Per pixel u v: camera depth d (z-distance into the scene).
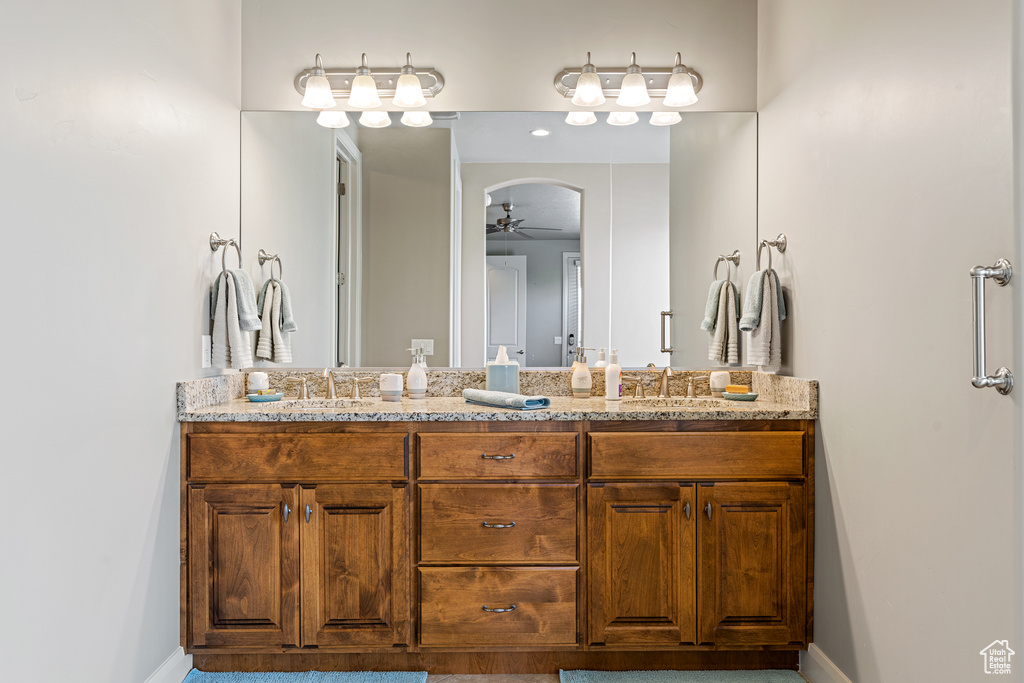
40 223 1.38
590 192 2.64
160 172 1.90
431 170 2.62
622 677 2.06
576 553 2.03
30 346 1.35
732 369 2.62
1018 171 1.19
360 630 2.02
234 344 2.23
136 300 1.77
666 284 2.64
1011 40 1.21
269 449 2.01
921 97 1.49
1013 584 1.19
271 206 2.56
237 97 2.52
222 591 2.01
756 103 2.60
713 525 2.04
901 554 1.57
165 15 1.92
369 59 2.58
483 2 2.60
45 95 1.39
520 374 2.62
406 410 2.08
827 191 1.98
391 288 2.62
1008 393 1.20
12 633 1.29
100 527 1.59
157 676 1.86
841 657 1.87
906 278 1.55
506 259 2.65
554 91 2.62
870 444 1.72
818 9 2.04
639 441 2.03
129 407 1.73
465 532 2.02
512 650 2.09
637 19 2.60
